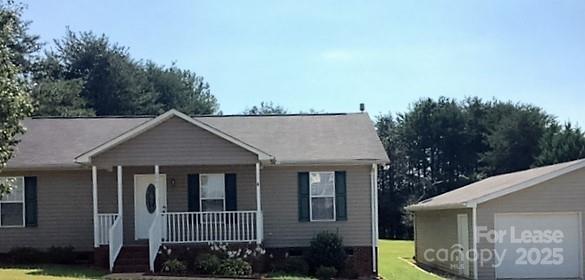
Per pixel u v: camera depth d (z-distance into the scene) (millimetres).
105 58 55094
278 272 24797
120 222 24672
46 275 21859
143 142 24703
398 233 64938
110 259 23594
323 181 26766
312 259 25250
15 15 22422
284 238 26469
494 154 63719
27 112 19438
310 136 28000
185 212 25797
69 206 26547
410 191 68938
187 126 24812
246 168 26797
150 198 26656
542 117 62375
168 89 62250
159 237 24562
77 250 26359
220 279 22406
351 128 28688
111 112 54875
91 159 24562
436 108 71062
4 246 26344
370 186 26672
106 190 26656
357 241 26453
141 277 22172
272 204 26609
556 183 26328
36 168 26031
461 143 70000
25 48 51844
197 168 26766
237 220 25531
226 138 24719
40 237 26422
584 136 57062
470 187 34406
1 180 22391
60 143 27453
